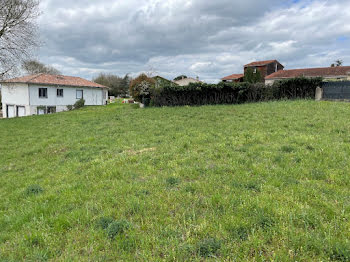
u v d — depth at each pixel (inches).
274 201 129.0
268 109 522.6
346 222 106.7
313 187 146.5
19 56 808.9
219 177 171.6
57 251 103.3
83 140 355.6
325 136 269.6
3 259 101.3
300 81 693.9
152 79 885.2
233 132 327.0
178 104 777.6
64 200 155.2
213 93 749.9
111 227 113.7
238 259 88.7
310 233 99.7
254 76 1568.7
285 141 259.1
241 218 114.9
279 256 87.9
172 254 93.2
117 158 241.8
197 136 316.8
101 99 1486.2
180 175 182.4
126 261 92.9
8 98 1231.5
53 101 1216.2
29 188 187.6
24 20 795.4
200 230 107.5
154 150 262.1
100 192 162.6
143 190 157.8
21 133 480.4
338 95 654.5
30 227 125.2
